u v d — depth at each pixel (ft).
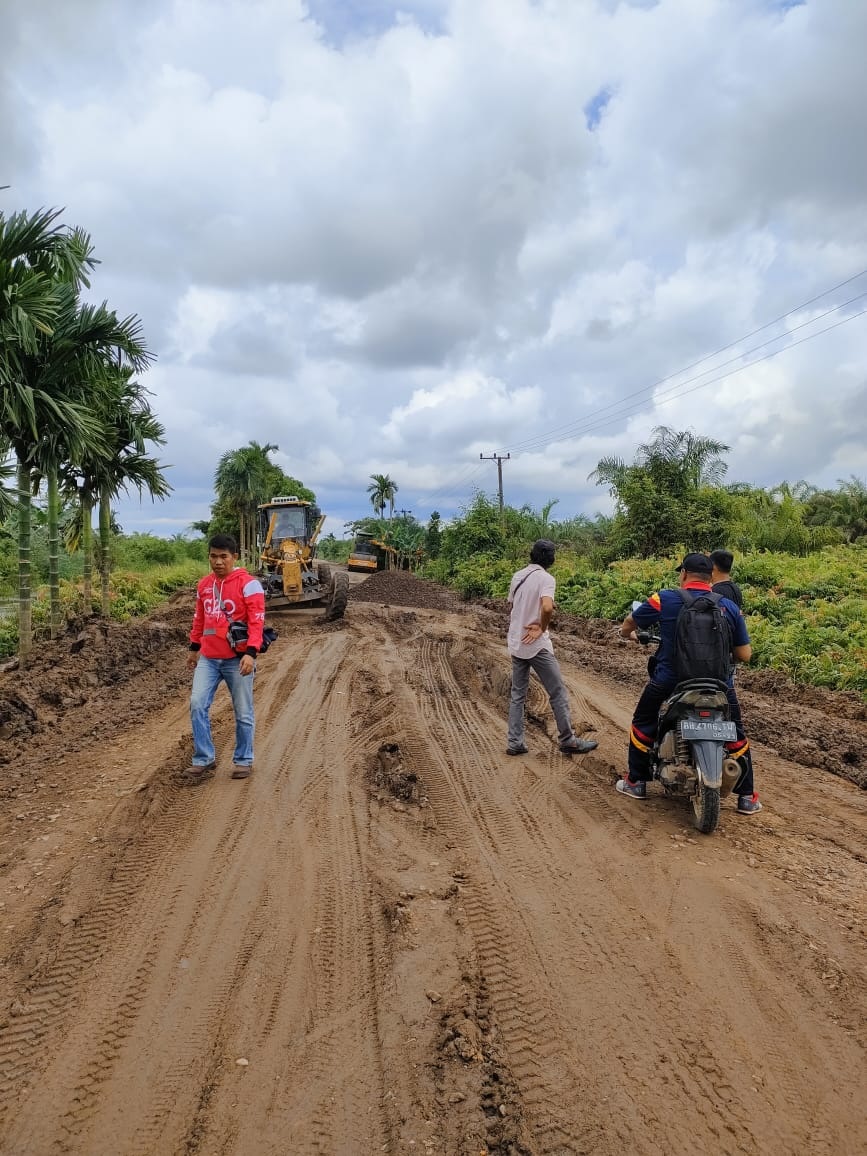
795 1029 9.87
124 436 44.60
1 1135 8.24
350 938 12.00
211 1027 9.97
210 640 19.12
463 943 11.82
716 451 83.82
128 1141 8.17
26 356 31.86
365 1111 8.53
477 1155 7.92
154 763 20.77
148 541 140.56
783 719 25.25
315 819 16.58
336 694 28.27
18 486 34.86
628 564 69.10
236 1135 8.23
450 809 17.25
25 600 34.88
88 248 36.04
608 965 11.25
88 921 12.58
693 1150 7.98
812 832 16.21
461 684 30.55
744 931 12.14
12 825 16.87
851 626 38.40
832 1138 8.14
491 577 84.74
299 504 57.41
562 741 21.35
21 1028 10.03
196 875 14.10
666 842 15.51
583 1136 8.16
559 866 14.42
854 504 111.65
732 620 17.21
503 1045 9.57
